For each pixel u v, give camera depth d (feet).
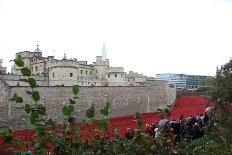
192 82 509.35
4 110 84.33
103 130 19.75
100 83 208.64
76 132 18.52
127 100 135.54
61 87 103.19
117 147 20.04
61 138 17.76
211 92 38.81
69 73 175.42
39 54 225.97
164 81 170.40
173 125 42.88
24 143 16.83
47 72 182.70
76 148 18.16
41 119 17.81
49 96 98.22
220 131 36.68
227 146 33.09
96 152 19.04
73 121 18.31
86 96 112.47
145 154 20.08
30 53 216.13
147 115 126.82
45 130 17.65
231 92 37.17
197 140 40.40
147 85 156.87
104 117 20.84
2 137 15.92
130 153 19.79
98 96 118.42
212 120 39.32
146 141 20.79
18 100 16.69
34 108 17.25
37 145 17.02
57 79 173.37
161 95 165.27
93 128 19.61
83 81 194.18
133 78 253.44
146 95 151.02
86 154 17.99
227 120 35.63
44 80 176.04
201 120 50.06
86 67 228.02
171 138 22.98
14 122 81.10
